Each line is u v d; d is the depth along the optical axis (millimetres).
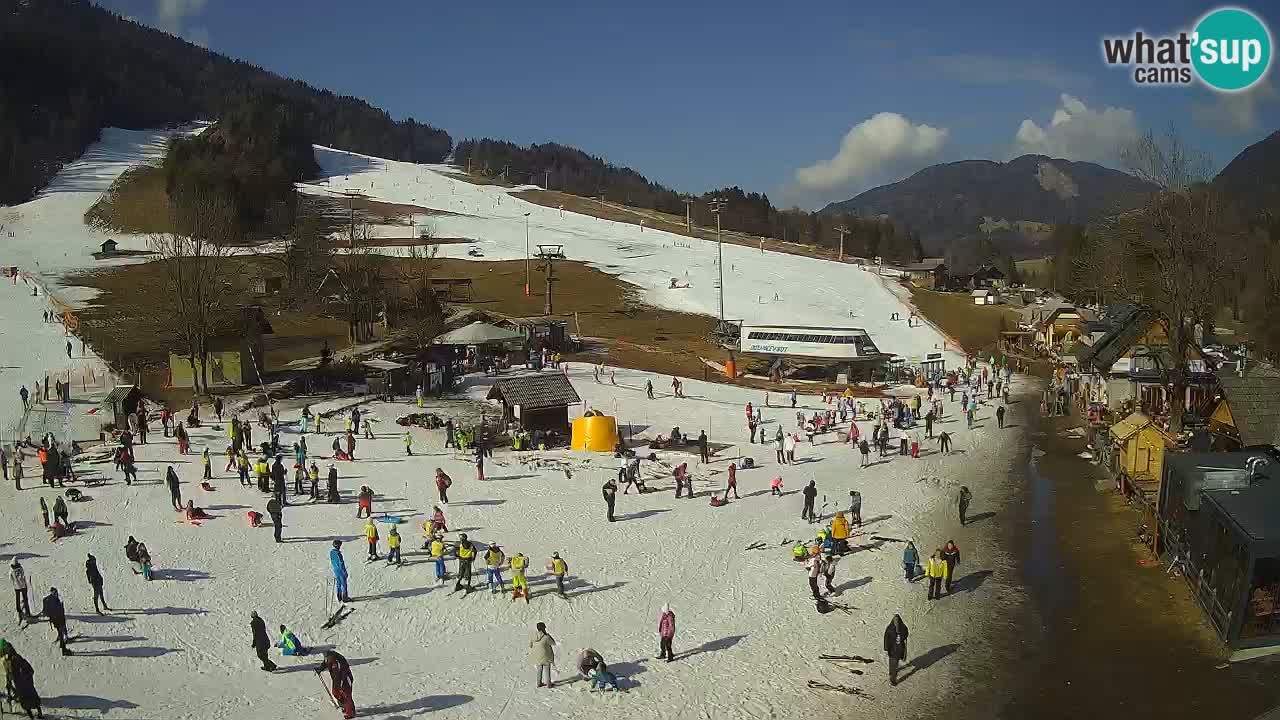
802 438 55844
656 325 101438
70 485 41844
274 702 23312
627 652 26328
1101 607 28969
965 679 24625
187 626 27625
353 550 34125
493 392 54719
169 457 46938
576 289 120438
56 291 95688
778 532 36844
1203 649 25719
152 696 23469
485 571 32156
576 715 22797
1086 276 99188
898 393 74375
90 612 28406
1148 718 22234
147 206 154125
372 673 24953
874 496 42344
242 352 64625
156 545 34250
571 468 46875
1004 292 162250
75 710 22656
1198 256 54688
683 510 39906
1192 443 39000
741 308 114125
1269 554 24188
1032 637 27016
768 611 29172
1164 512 31984
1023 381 82750
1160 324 59781
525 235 167000
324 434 53156
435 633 27469
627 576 32062
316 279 103375
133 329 80438
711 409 64000
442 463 47594
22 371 65562
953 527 37656
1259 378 38344
